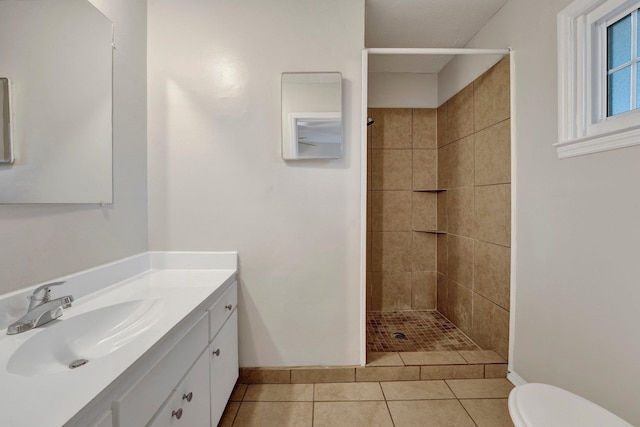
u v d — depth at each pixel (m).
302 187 1.67
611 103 1.24
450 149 2.43
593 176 1.18
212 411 1.23
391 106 2.65
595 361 1.18
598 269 1.17
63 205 1.09
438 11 1.79
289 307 1.70
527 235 1.57
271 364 1.71
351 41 1.64
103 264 1.30
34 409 0.53
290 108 1.62
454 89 2.36
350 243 1.69
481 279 2.00
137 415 0.71
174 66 1.63
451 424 1.41
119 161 1.40
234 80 1.64
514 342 1.68
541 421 0.84
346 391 1.63
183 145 1.64
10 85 0.89
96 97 1.24
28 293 0.94
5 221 0.90
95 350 0.93
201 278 1.46
